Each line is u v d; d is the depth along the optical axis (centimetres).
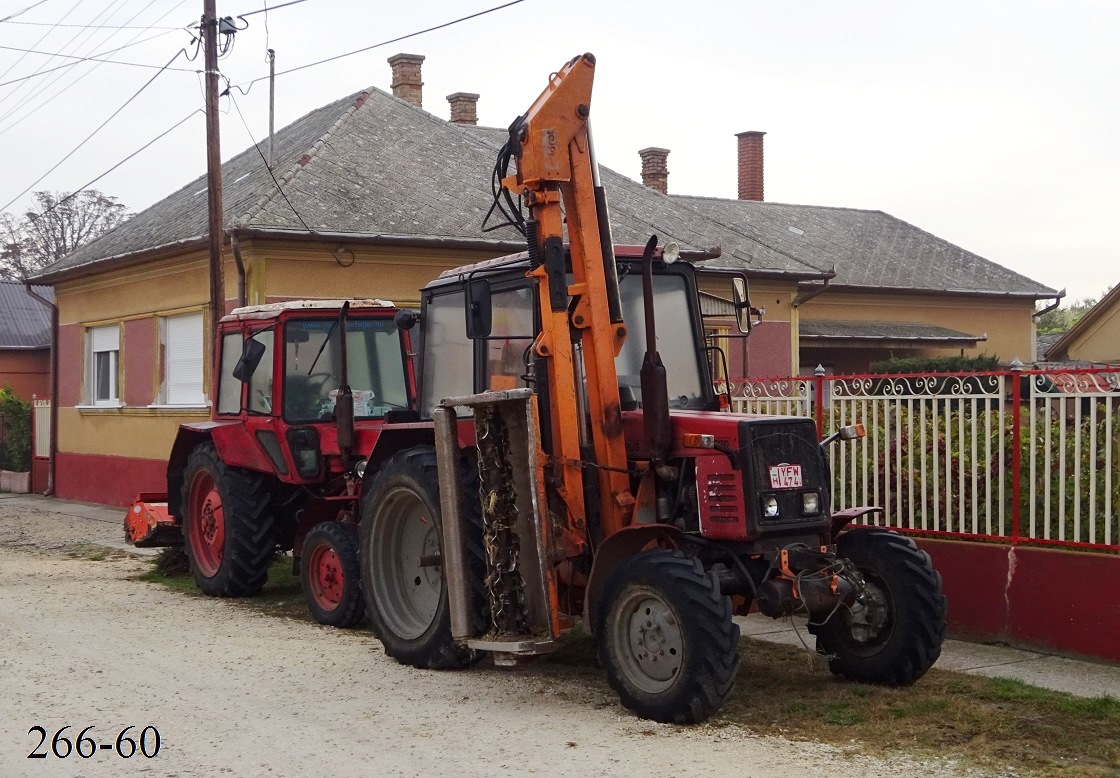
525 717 658
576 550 713
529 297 764
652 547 691
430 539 816
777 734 615
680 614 625
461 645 732
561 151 713
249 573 1080
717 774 548
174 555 1240
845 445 967
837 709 659
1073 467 805
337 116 1917
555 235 717
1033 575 815
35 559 1375
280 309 1050
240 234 1491
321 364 1061
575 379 722
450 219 1647
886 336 2583
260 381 1073
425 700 701
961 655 803
